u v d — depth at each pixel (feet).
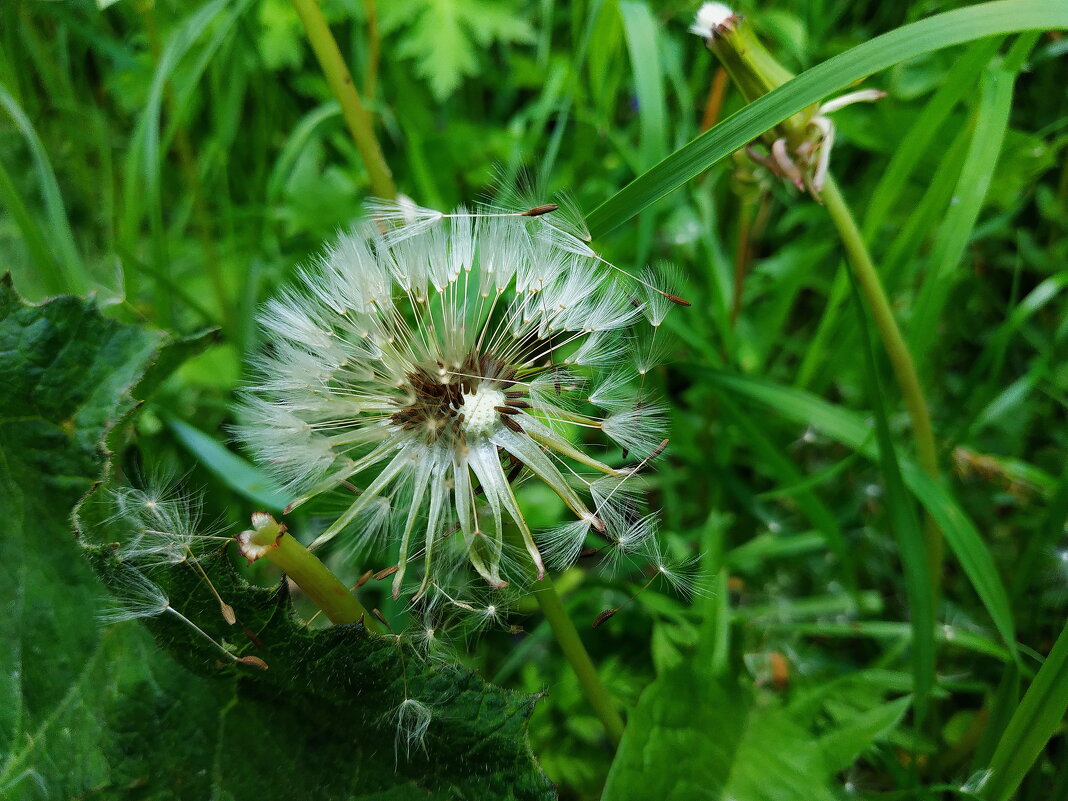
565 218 0.38
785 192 0.74
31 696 0.40
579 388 0.38
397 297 0.38
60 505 0.40
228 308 0.67
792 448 0.66
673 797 0.40
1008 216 0.64
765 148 0.43
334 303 0.36
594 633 0.55
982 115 0.45
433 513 0.34
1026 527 0.59
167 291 0.58
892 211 0.68
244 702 0.40
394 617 0.49
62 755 0.39
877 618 0.60
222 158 0.69
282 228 0.77
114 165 0.75
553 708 0.51
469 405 0.34
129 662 0.40
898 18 0.74
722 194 0.72
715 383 0.54
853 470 0.63
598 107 0.63
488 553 0.34
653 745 0.41
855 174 0.76
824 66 0.37
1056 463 0.62
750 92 0.40
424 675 0.37
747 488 0.60
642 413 0.37
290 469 0.35
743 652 0.45
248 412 0.36
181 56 0.56
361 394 0.36
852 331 0.56
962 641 0.50
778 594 0.59
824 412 0.52
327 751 0.39
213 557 0.35
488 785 0.38
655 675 0.52
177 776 0.39
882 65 0.37
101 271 0.65
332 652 0.36
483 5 0.77
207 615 0.36
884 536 0.62
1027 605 0.54
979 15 0.37
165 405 0.61
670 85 0.77
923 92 0.65
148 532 0.35
